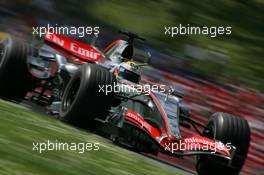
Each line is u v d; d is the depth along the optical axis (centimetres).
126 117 2973
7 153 1959
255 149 4225
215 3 6650
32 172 1839
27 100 3628
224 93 5053
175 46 5719
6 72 3394
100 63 3469
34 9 5938
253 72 5553
